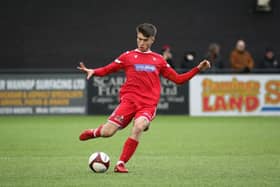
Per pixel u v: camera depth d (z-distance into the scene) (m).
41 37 75.06
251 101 68.88
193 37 75.56
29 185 26.14
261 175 28.89
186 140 45.91
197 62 75.56
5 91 67.75
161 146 41.88
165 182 26.83
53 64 75.12
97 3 75.00
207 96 68.81
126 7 75.12
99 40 75.25
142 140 45.91
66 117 67.38
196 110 68.94
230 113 68.88
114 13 75.06
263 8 75.50
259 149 40.03
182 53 75.56
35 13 74.81
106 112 68.62
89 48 75.19
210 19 75.56
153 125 58.81
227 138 47.31
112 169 30.80
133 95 29.36
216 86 68.62
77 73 69.44
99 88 68.44
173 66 68.88
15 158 35.41
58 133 50.97
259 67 76.12
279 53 76.19
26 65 75.12
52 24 74.94
